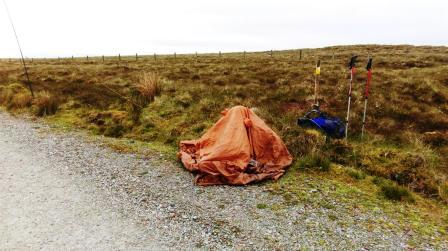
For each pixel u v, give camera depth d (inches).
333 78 806.5
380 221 264.2
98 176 346.0
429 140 429.7
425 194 318.0
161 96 639.1
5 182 330.6
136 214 269.6
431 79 729.6
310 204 289.4
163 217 265.1
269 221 261.1
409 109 555.5
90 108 639.8
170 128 504.4
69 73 1080.8
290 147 407.2
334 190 316.5
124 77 954.1
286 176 350.0
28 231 245.8
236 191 315.0
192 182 334.0
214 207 282.8
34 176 345.7
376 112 537.6
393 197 303.4
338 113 533.6
